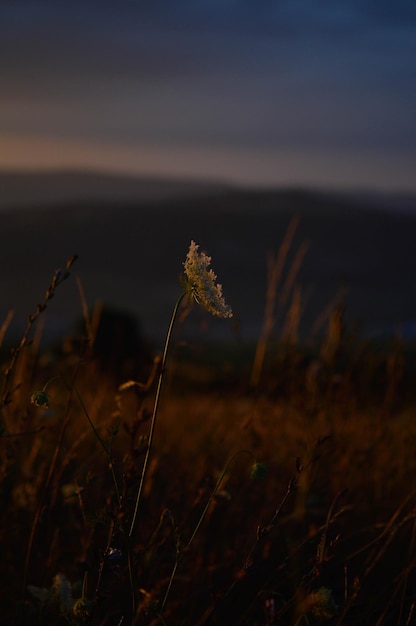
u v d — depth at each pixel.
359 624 2.63
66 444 3.52
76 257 2.27
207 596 2.88
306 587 2.29
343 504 3.52
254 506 3.64
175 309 1.86
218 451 4.08
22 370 3.42
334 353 4.04
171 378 4.73
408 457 4.03
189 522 3.28
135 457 1.89
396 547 3.24
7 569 2.90
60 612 2.11
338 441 3.75
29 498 2.96
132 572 1.90
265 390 4.43
